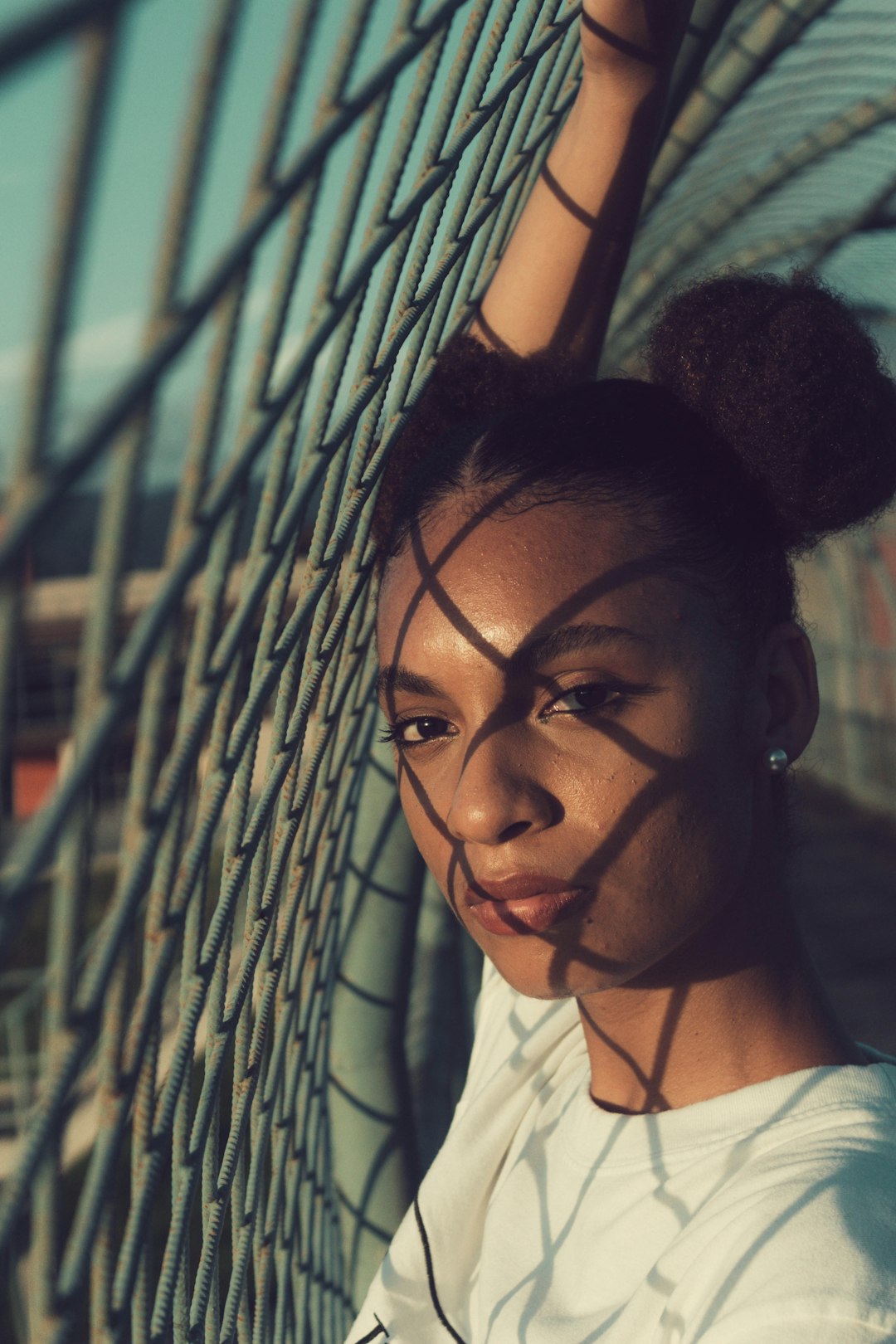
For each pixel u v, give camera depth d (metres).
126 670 0.35
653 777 0.82
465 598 0.84
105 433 0.29
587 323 1.33
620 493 0.85
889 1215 0.71
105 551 0.33
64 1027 0.37
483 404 1.19
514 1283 1.00
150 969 0.50
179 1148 0.64
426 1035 1.86
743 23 2.02
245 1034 0.83
